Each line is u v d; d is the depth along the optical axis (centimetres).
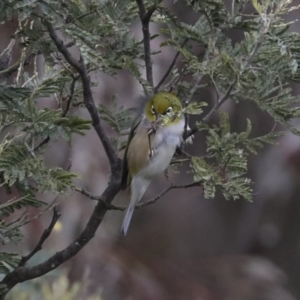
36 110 746
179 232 1992
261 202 2106
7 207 778
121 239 1872
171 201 2042
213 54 800
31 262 1112
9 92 729
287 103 789
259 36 770
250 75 808
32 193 782
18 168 714
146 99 914
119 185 804
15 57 1174
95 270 1667
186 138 877
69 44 796
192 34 816
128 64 798
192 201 2058
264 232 2123
